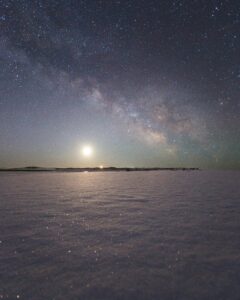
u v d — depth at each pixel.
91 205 6.73
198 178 21.67
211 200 7.60
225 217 5.16
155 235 3.89
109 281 2.38
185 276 2.47
